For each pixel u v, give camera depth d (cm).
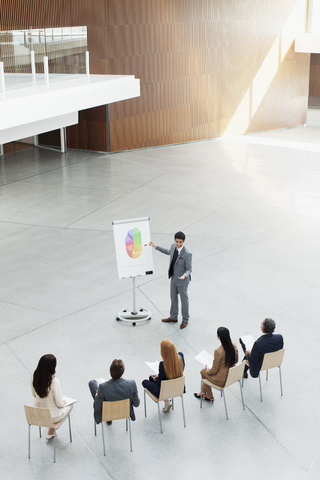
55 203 1597
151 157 2102
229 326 970
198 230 1405
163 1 2072
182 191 1705
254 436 718
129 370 852
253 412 762
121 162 2020
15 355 895
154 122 2203
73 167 1953
